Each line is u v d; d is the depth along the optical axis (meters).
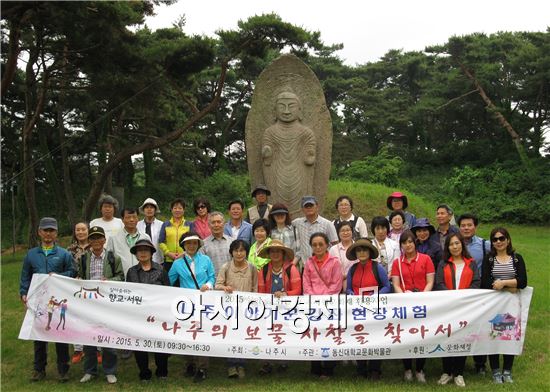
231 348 7.34
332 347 7.29
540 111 36.72
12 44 13.20
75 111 28.75
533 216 30.45
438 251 8.05
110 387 7.36
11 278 14.84
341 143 39.59
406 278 7.71
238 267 7.78
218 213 8.40
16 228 27.12
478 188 33.56
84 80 21.89
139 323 7.45
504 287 7.29
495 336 7.26
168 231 8.96
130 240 8.41
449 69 38.19
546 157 35.75
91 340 7.41
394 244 8.30
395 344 7.26
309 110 12.19
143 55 15.82
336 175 32.38
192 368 7.80
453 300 7.30
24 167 20.17
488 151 37.56
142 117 24.89
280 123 11.98
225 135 37.28
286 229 8.62
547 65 31.62
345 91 40.81
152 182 32.50
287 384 7.30
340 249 8.12
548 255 18.42
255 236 8.23
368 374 7.57
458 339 7.23
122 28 15.08
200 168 38.72
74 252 8.43
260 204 9.94
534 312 10.77
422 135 41.44
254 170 12.32
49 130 28.75
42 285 7.57
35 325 7.48
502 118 34.09
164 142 18.66
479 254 7.99
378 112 38.97
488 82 34.91
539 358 8.31
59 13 13.09
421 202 20.23
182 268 7.78
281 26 15.62
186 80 17.94
